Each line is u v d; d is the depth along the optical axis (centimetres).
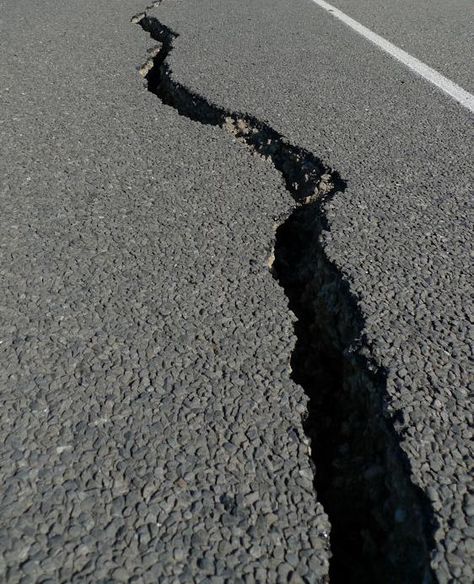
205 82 405
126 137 334
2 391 176
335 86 412
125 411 173
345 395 201
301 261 261
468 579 137
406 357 194
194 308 214
